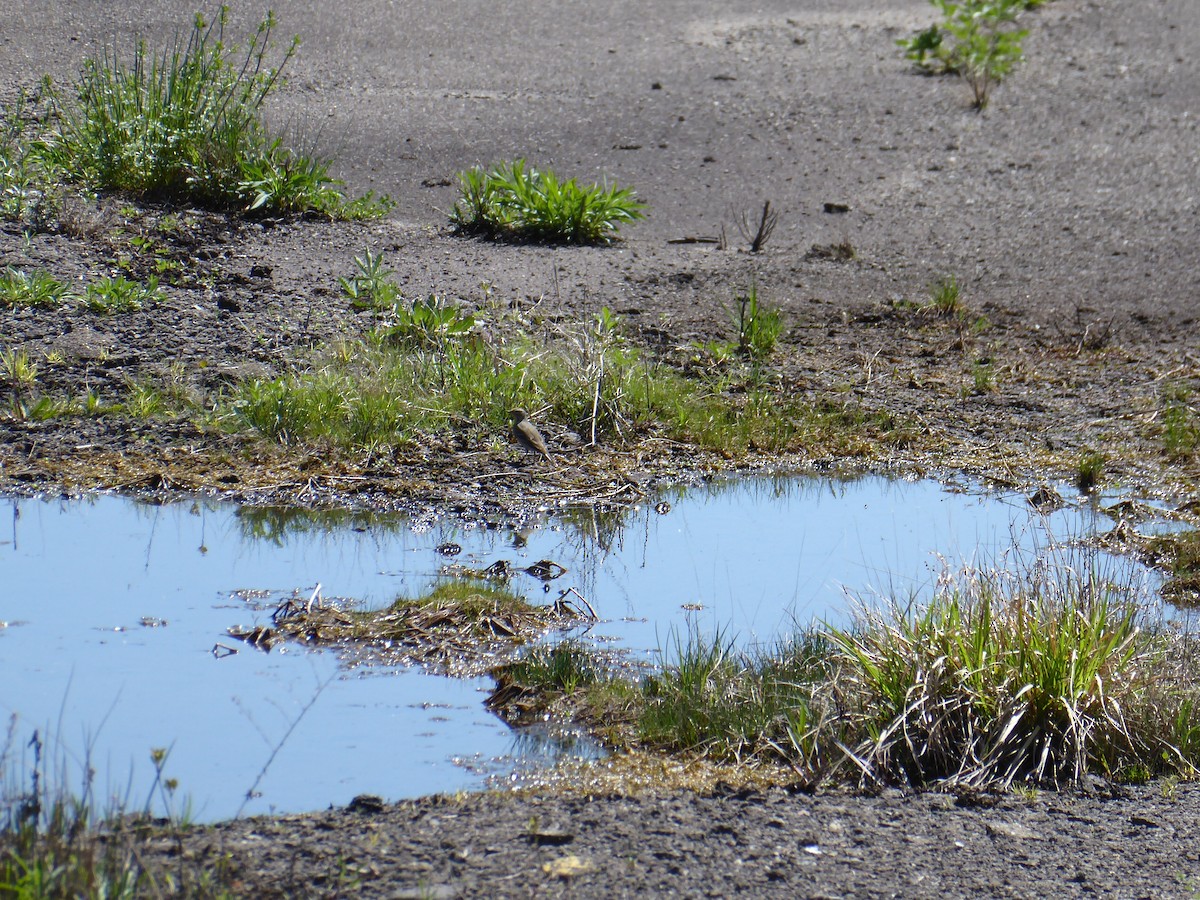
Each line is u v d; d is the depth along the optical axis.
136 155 26.42
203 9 36.56
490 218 27.47
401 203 28.70
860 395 21.31
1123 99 38.44
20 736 10.33
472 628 12.99
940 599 11.98
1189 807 10.18
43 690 11.24
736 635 13.13
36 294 21.06
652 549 15.60
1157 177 32.97
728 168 32.31
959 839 9.42
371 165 30.28
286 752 10.41
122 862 8.08
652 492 17.61
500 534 15.91
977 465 18.86
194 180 26.36
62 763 9.85
